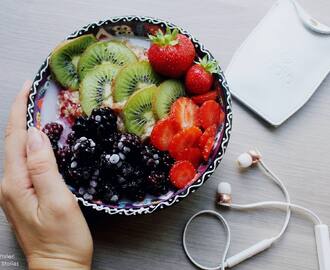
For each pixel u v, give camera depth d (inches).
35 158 13.8
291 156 16.6
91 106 15.4
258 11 17.5
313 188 16.4
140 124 15.3
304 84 16.9
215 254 15.8
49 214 13.6
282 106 16.7
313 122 16.9
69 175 14.3
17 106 15.2
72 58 15.8
